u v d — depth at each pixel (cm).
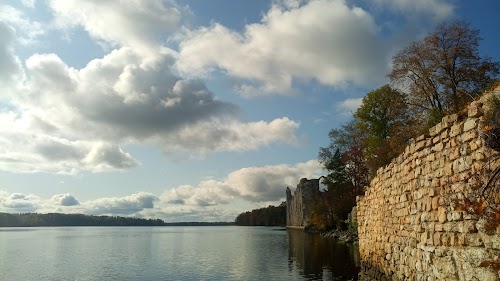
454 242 1108
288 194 18138
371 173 4775
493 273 922
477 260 994
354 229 6144
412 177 1459
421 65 3578
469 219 1036
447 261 1144
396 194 1695
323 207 8850
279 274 3278
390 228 1803
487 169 963
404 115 4056
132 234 15088
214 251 5978
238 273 3516
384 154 4178
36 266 4553
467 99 3027
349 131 7169
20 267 4475
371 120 5069
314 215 9419
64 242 9288
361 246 2516
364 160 6325
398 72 3675
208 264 4294
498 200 927
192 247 7019
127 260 4994
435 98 3550
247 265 4028
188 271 3812
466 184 1060
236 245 7200
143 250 6562
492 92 993
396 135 3734
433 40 3497
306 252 4856
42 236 13075
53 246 7869
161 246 7506
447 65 3450
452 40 3466
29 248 7362
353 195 6875
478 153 1002
